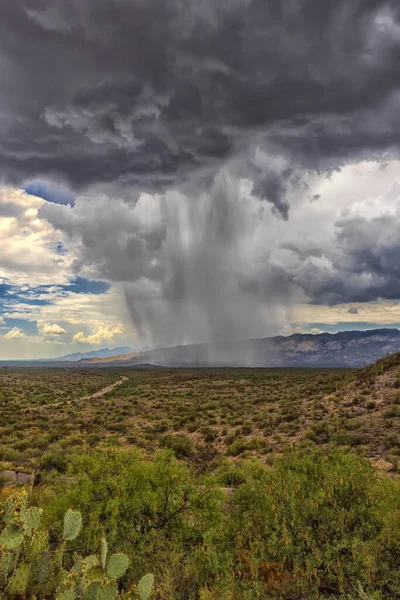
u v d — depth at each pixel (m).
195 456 23.98
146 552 6.24
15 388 71.56
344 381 38.62
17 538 3.72
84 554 6.00
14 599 3.71
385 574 5.16
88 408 46.03
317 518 6.20
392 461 17.02
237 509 7.17
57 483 11.32
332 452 8.20
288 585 5.28
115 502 6.65
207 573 5.76
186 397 59.09
